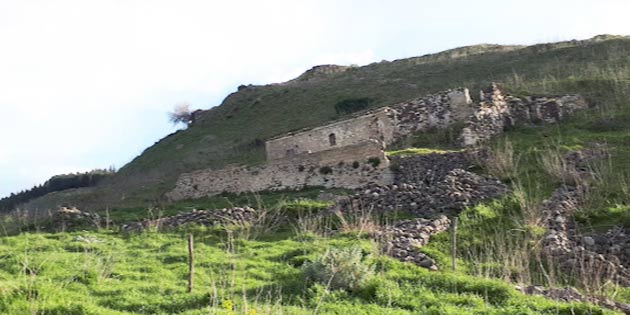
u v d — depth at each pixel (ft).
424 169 94.63
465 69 201.46
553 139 100.83
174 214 91.91
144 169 202.08
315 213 75.25
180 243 66.39
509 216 66.64
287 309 40.11
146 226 75.82
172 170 169.99
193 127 236.63
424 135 116.37
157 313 40.88
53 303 40.78
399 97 183.21
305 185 105.50
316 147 123.44
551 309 40.11
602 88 128.16
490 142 107.55
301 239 65.67
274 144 128.98
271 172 110.42
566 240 60.29
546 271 54.80
